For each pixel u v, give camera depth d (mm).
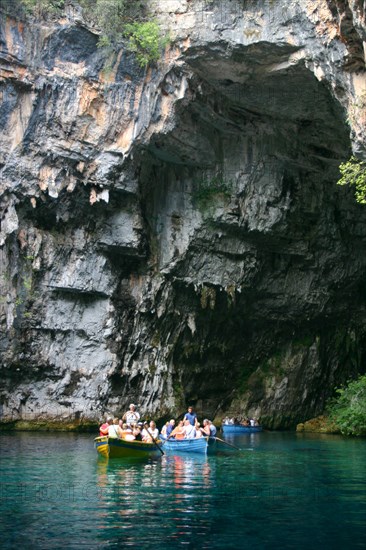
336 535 9148
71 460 16859
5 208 24375
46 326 26250
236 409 31844
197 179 26875
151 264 27250
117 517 10164
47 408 26469
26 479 13758
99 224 26250
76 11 23141
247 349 31656
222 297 29062
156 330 28078
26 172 24078
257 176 26562
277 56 20578
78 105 23719
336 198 28906
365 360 34250
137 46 22922
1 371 25844
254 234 27766
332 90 19344
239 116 24703
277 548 8539
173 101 23125
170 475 14523
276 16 19875
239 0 20406
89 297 26938
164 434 21484
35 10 23078
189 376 30156
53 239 25938
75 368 26734
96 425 26484
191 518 10102
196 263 27828
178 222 27234
